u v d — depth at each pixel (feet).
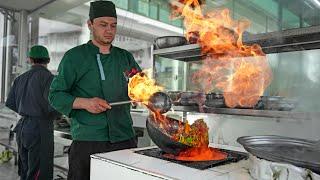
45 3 13.02
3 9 14.14
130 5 12.60
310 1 7.62
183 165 3.76
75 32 13.85
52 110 9.26
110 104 4.87
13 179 11.08
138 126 9.02
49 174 9.68
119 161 3.92
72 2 12.45
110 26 5.43
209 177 3.32
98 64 5.45
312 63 5.90
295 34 5.15
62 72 5.21
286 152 3.48
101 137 5.24
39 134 9.41
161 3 11.74
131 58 6.06
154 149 4.70
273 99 5.27
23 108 9.49
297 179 2.81
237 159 4.10
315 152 3.59
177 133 4.12
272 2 8.49
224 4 8.26
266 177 3.05
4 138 13.74
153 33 12.28
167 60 8.27
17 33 14.57
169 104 4.50
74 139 5.31
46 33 14.82
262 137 4.16
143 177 3.52
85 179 5.20
